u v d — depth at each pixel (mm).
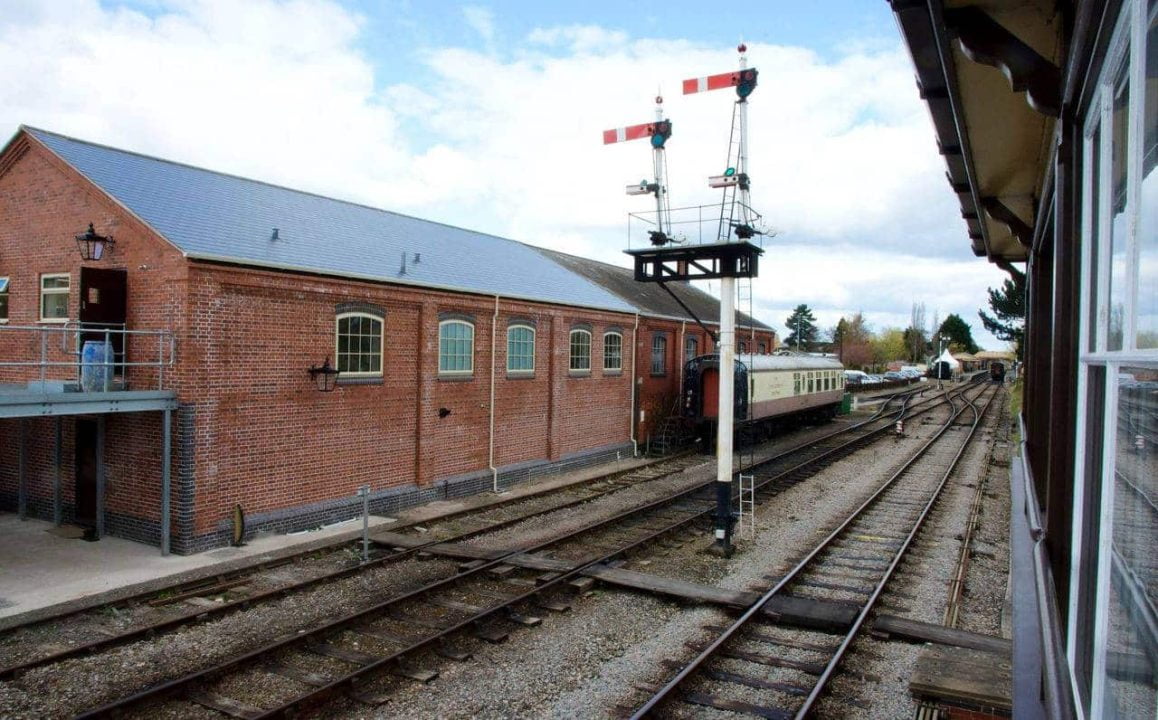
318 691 7672
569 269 29594
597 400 25047
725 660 8883
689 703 7805
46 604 10602
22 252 15984
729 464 13594
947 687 7262
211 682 8133
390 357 17062
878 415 43594
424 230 22922
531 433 21875
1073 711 2635
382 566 12797
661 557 13422
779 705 7758
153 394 12766
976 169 6930
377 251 18375
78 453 15086
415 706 7785
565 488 20141
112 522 14266
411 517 16250
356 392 16250
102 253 14438
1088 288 2707
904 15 3787
